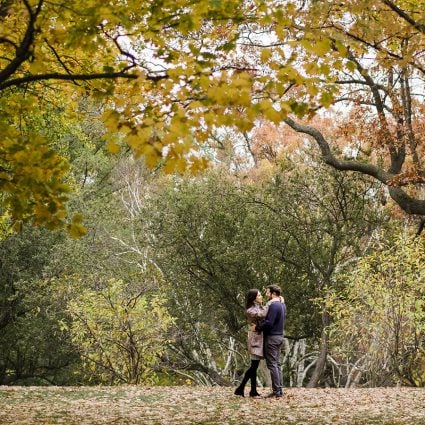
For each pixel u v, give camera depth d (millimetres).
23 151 6152
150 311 20484
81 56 8383
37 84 9031
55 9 6434
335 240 25188
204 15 6652
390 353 19172
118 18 6262
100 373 21281
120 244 34781
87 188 38375
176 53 6879
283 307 12492
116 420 9266
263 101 5750
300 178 25688
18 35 7480
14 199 6418
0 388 14008
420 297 18812
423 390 14641
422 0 10859
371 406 11211
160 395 13086
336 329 21500
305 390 14734
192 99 6246
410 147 20578
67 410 10422
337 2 9555
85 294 21484
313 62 6449
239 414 10070
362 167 21297
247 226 26031
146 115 6645
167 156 5711
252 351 12562
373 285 19250
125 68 6785
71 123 22297
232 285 25719
